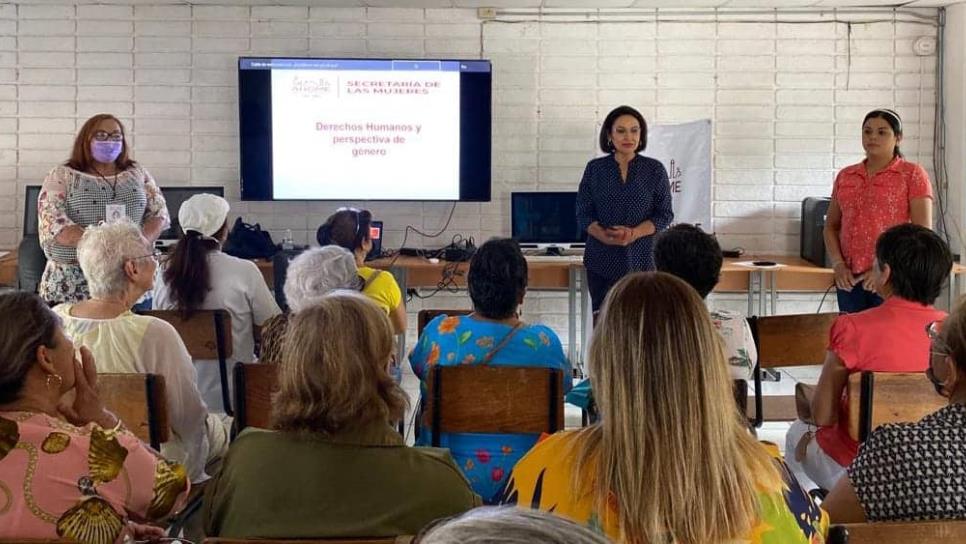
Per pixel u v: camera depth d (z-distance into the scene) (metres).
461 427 2.22
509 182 5.82
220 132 5.78
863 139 3.89
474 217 5.86
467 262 5.25
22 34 5.69
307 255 2.58
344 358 1.44
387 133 5.59
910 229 2.32
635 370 1.15
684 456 1.12
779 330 2.88
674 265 2.37
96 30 5.70
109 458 1.46
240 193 5.70
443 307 5.94
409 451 1.46
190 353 2.90
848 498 1.52
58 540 1.22
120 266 2.27
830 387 2.34
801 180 5.79
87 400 1.65
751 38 5.70
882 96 5.70
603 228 3.89
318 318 1.47
